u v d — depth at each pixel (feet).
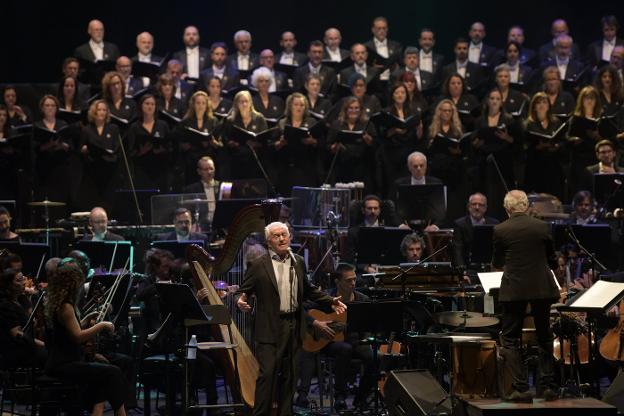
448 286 94.32
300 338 85.87
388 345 99.35
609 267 118.93
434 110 142.20
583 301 82.48
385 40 160.15
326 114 144.25
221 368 96.73
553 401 78.64
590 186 134.00
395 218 130.00
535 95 140.56
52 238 126.93
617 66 150.82
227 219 117.08
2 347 88.17
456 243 123.13
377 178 140.87
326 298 87.97
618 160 139.23
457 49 155.94
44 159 139.33
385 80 153.07
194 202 126.41
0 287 90.12
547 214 123.54
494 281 85.56
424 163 132.16
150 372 94.58
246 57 159.94
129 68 152.97
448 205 139.03
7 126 140.67
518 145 140.05
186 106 148.25
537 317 80.23
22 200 139.23
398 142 140.56
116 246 110.32
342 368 100.01
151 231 126.21
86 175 139.64
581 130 138.41
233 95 148.36
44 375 87.56
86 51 156.87
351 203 128.98
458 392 81.56
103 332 97.71
